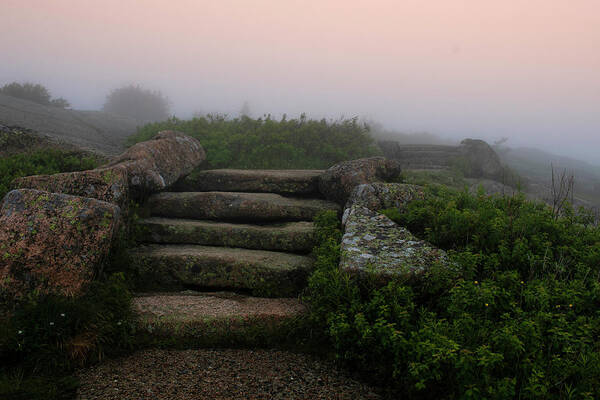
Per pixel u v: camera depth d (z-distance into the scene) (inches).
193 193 230.1
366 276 133.9
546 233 158.1
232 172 267.7
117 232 159.5
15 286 119.7
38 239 125.8
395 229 163.8
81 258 128.3
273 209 218.2
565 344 101.4
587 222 179.2
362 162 242.1
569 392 88.6
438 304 126.7
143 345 123.3
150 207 218.8
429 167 553.3
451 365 98.3
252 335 129.2
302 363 119.0
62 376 104.3
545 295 116.5
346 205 210.4
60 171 235.0
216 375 110.7
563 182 199.0
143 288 160.6
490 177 535.2
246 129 445.1
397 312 118.2
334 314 123.6
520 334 102.5
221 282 163.9
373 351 113.7
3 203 131.9
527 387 88.0
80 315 116.4
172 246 187.8
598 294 122.7
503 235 156.1
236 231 193.0
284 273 162.6
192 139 292.7
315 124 445.1
